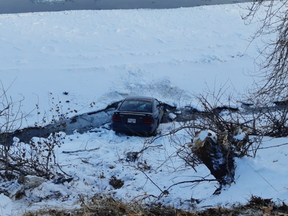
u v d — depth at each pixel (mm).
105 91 19422
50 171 7797
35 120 15555
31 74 20453
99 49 25156
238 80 20922
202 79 21109
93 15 33531
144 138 12641
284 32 8141
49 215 4961
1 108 16750
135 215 4852
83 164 9094
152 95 19266
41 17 32250
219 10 36000
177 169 8016
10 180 6930
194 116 11805
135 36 28031
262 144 6898
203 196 6078
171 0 43719
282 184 5281
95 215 4914
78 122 15820
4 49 24188
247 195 5309
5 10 36500
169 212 5199
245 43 26516
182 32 29281
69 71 21109
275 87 8594
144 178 7746
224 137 6133
